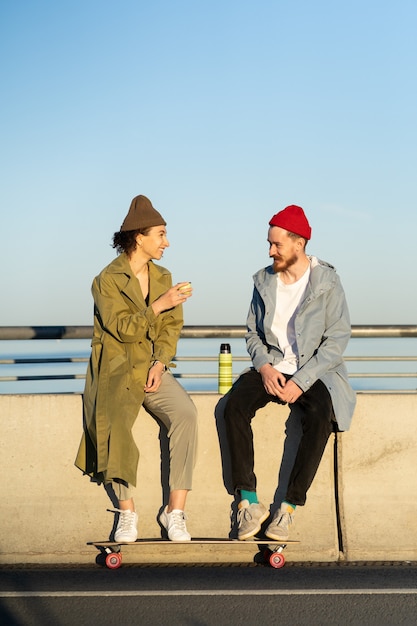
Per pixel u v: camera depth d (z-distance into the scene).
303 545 6.17
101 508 6.23
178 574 5.78
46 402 6.32
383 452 6.28
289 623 4.66
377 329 7.91
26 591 5.36
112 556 5.97
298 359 5.98
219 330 7.92
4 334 7.38
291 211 6.07
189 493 6.25
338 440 6.25
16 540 6.22
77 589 5.39
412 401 6.30
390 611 4.87
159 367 5.96
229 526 6.21
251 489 5.88
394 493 6.24
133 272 5.99
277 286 6.12
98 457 5.76
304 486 5.83
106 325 5.85
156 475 6.27
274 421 6.29
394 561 6.15
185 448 5.94
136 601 5.09
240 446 5.89
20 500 6.26
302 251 6.11
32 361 7.06
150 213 5.98
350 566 6.00
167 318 6.11
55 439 6.30
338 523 6.23
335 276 6.07
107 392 5.85
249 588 5.37
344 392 5.96
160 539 6.18
